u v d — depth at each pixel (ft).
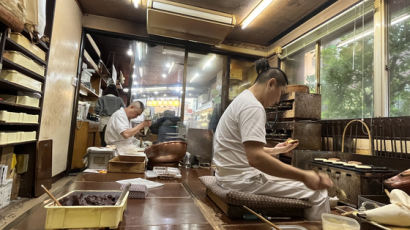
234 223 3.79
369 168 5.16
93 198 3.48
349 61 9.43
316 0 10.14
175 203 4.65
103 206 3.04
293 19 11.87
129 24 13.38
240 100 4.38
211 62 15.15
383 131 6.88
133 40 13.65
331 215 3.19
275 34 13.75
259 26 12.78
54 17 8.66
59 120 10.31
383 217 3.48
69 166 11.92
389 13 7.93
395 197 3.81
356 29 9.14
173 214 4.01
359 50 8.96
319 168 6.29
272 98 4.55
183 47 14.26
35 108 7.66
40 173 8.10
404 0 7.50
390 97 7.68
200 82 15.03
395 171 5.12
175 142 8.80
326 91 10.65
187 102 14.73
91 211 3.00
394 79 7.60
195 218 3.91
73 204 3.19
